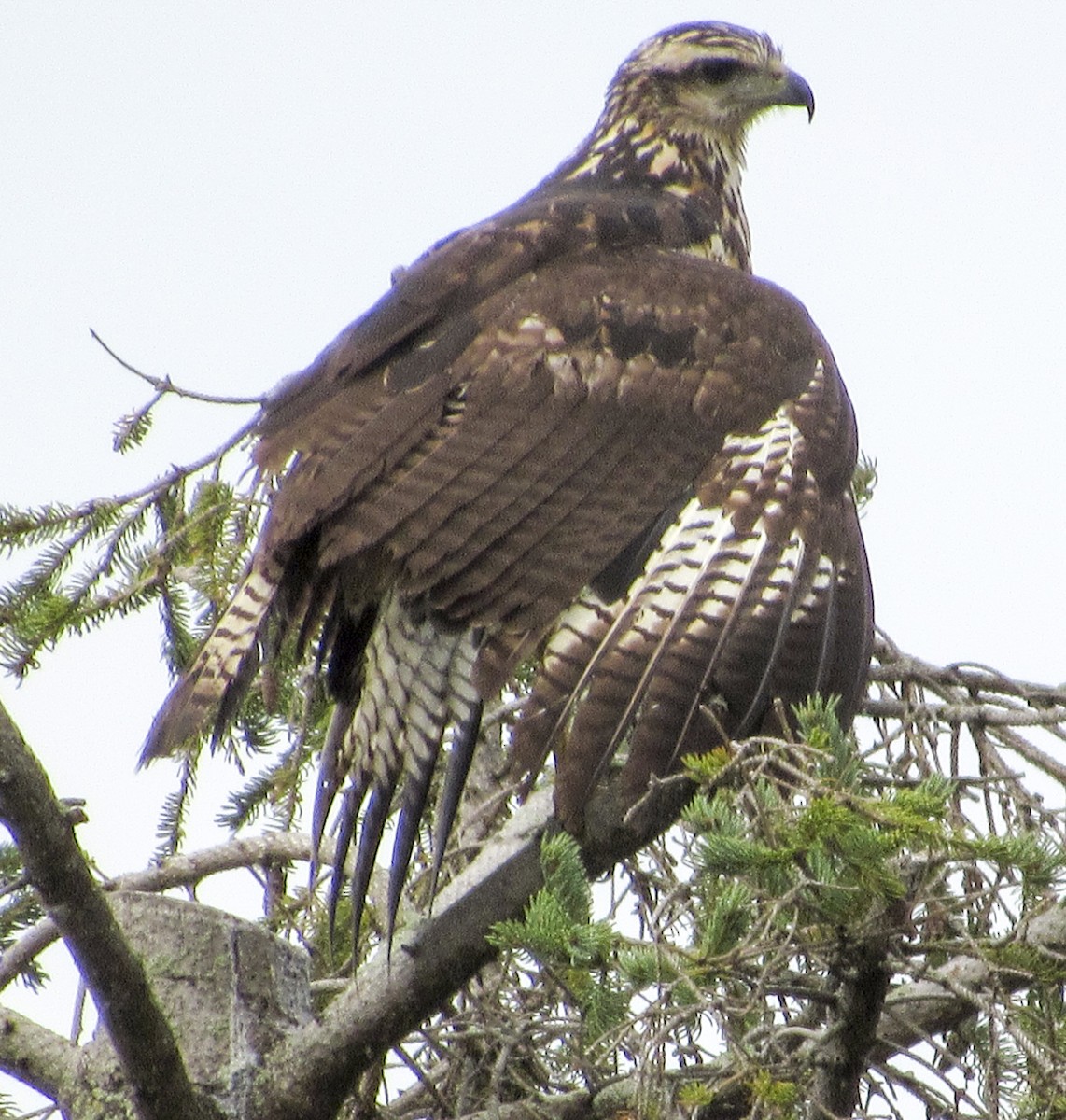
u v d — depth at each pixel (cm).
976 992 852
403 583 1030
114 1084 955
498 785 1171
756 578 1059
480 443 1103
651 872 1045
